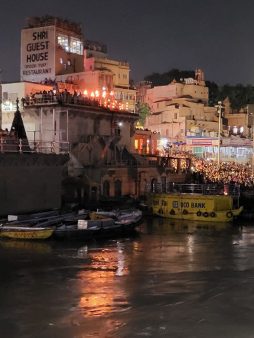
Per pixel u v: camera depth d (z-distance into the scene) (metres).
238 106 121.50
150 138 70.50
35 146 47.19
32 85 61.38
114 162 56.88
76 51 75.75
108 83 71.75
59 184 46.84
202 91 105.38
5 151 42.19
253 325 20.39
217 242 37.88
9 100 60.66
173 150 75.88
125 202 51.62
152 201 51.56
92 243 36.28
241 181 62.59
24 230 36.09
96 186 53.00
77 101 54.75
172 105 97.00
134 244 36.44
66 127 54.00
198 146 81.69
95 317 21.05
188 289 25.19
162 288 25.28
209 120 100.31
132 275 27.72
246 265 30.47
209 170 67.19
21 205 43.41
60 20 73.50
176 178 63.28
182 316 21.30
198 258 32.25
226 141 83.56
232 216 48.31
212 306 22.61
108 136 56.75
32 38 73.88
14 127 49.03
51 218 40.59
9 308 22.06
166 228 44.22
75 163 52.72
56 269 28.69
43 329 19.75
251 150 84.00
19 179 43.16
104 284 25.86
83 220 38.12
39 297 23.58
